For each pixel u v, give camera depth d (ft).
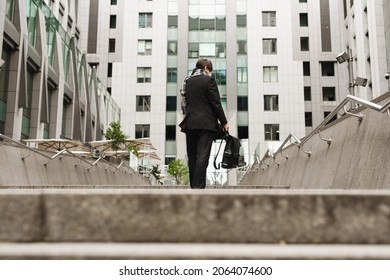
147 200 6.40
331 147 22.18
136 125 137.49
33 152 32.22
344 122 20.70
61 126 77.51
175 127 137.28
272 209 6.35
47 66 69.41
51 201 6.35
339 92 152.97
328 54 154.51
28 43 62.39
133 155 85.61
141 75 140.56
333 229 6.24
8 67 57.98
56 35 76.95
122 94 139.54
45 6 72.02
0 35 52.60
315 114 151.64
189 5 142.61
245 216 6.35
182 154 133.39
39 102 65.67
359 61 112.16
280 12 140.87
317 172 24.09
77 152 67.72
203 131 16.49
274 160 40.96
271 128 134.31
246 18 140.97
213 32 140.05
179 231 6.33
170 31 142.51
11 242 6.23
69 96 84.23
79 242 6.25
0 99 55.62
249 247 5.90
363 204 6.28
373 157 16.03
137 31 142.92
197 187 16.07
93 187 24.79
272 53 138.72
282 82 136.77
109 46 152.46
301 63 138.00
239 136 134.00
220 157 112.16
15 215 6.31
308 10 156.76
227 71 136.46
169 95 139.23
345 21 131.85
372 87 101.81
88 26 152.87
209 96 16.48
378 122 16.24
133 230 6.33
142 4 143.95
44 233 6.28
